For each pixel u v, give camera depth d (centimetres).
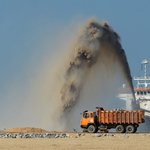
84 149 8600
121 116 14588
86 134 13312
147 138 11525
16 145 9456
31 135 12431
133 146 9262
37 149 8569
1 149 8544
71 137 12069
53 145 9462
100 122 14862
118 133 14312
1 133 13588
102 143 10025
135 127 14688
